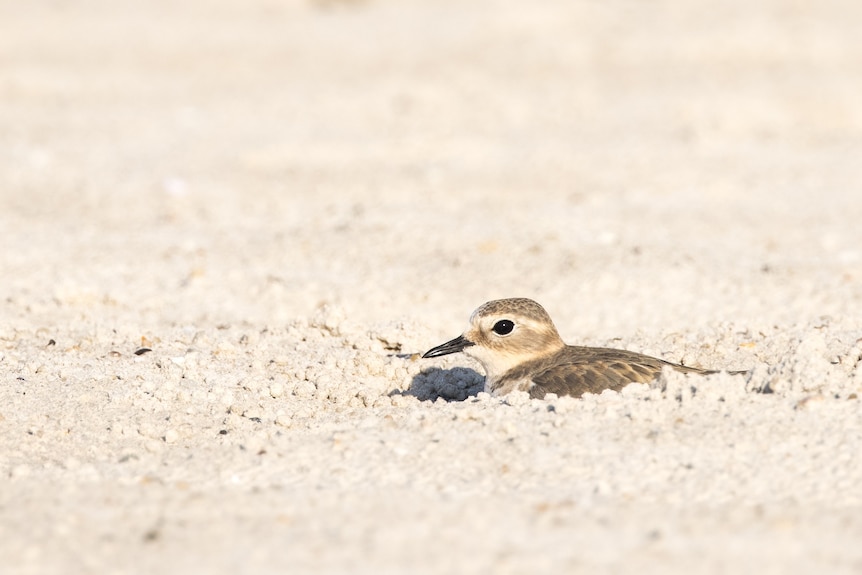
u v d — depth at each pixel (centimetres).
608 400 869
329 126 2544
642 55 3114
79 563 653
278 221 1795
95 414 940
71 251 1614
